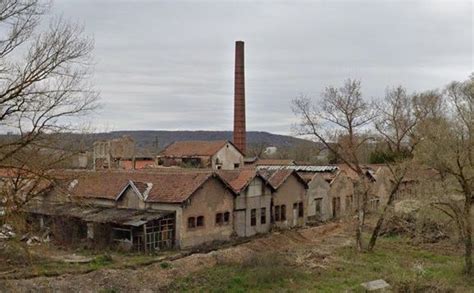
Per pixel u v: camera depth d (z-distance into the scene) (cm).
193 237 3738
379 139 3797
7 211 2139
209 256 3186
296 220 4872
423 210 3375
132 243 3519
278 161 7569
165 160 7556
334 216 5453
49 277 2603
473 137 2891
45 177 2184
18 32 2208
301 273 3083
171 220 3684
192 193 3681
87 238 3716
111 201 3956
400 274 3153
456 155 2895
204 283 2795
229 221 4078
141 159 7656
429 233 4141
